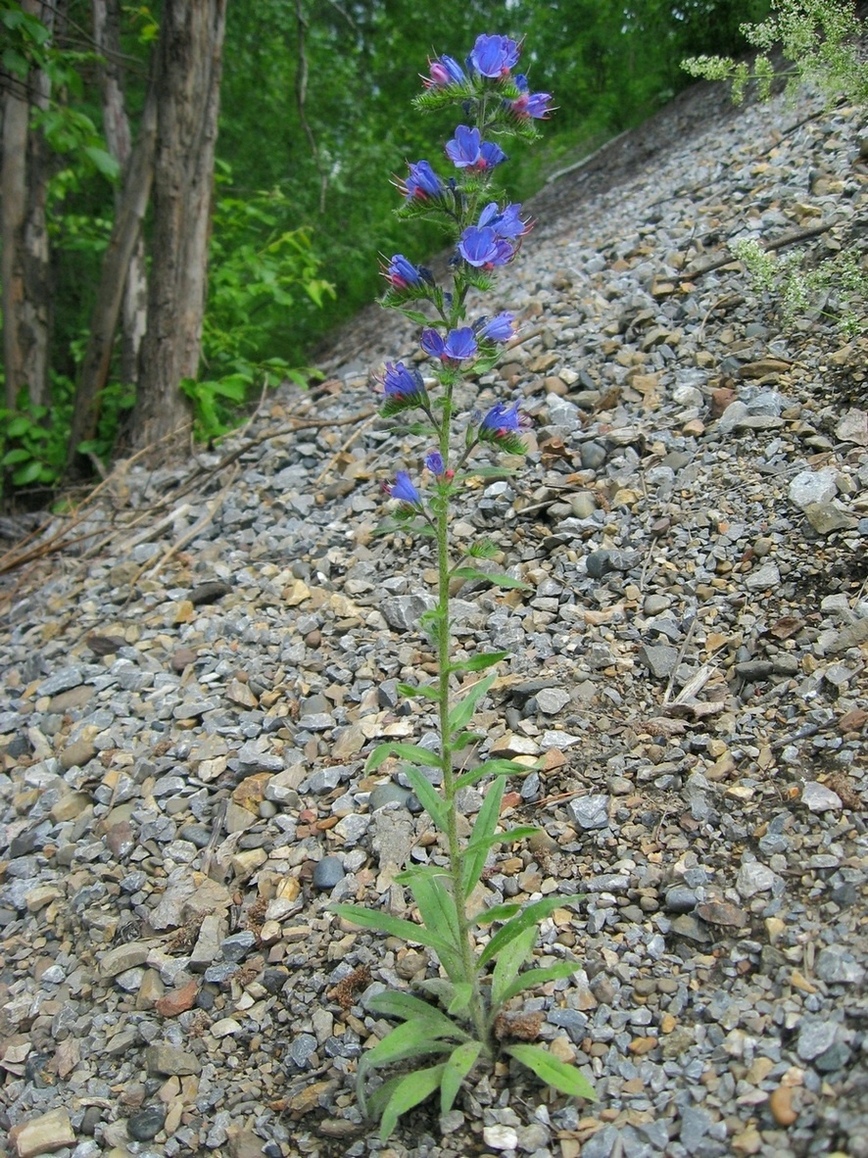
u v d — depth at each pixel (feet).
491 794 1.78
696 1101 1.44
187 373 4.49
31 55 4.07
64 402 6.34
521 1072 1.56
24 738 2.77
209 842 2.19
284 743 2.38
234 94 7.03
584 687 2.22
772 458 2.62
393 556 2.95
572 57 7.00
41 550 3.93
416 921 1.84
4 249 4.94
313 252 6.97
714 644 2.21
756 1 5.53
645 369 3.18
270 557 3.22
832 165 3.61
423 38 7.53
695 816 1.86
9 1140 1.73
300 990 1.80
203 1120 1.66
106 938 2.05
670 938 1.69
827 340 2.88
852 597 2.16
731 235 3.60
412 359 4.22
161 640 2.97
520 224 1.49
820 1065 1.40
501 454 3.09
